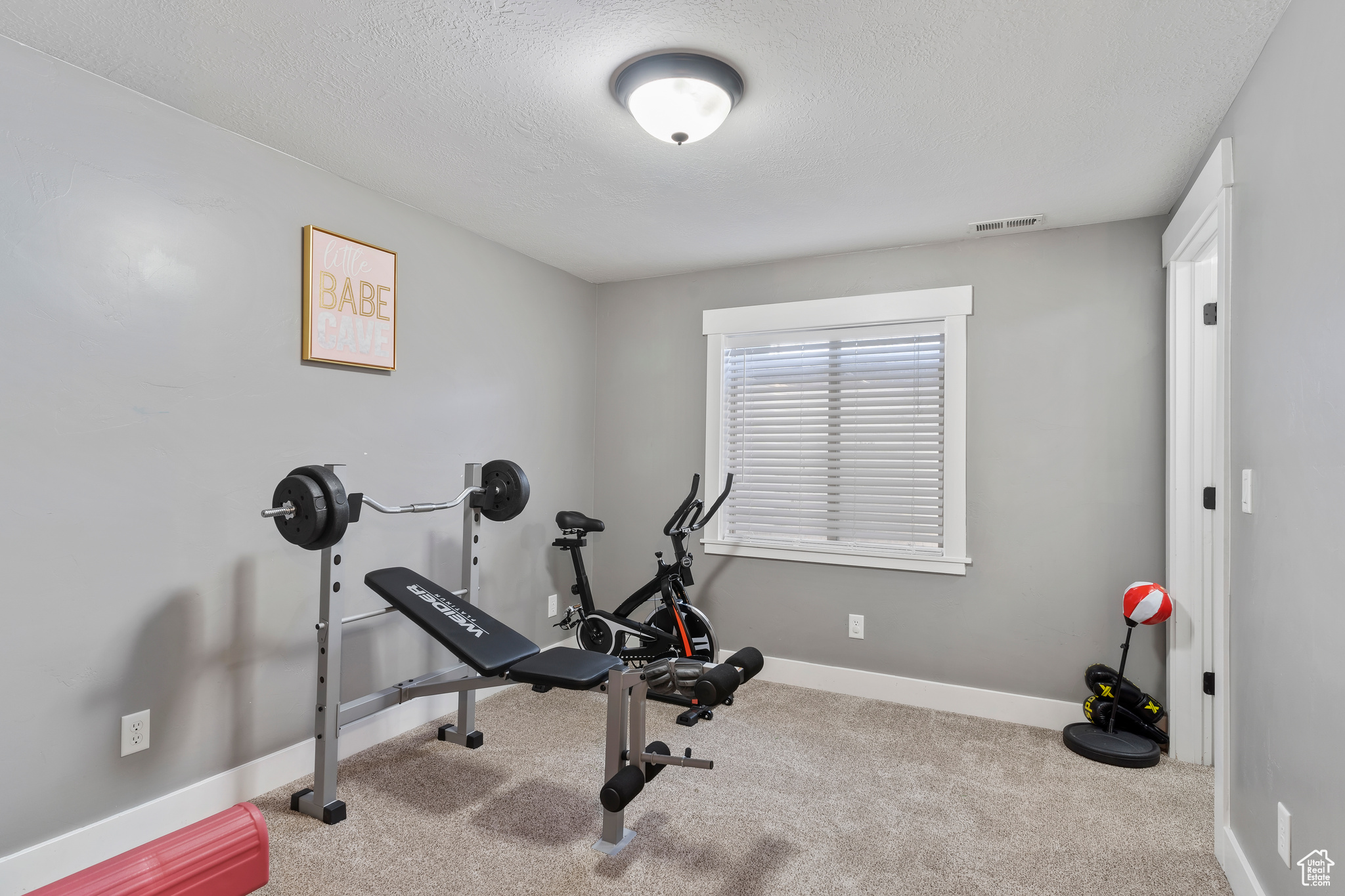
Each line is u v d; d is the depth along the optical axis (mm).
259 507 2338
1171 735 2725
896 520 3385
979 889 1874
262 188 2332
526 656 2205
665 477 3934
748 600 3691
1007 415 3139
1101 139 2230
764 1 1569
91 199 1898
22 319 1769
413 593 2371
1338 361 1304
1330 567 1340
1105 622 2967
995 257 3180
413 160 2445
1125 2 1555
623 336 4059
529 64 1844
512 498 2715
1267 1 1540
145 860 1195
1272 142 1638
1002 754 2740
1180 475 2701
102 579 1939
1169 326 2764
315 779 2223
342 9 1606
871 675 3381
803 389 3607
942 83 1906
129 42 1747
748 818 2236
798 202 2809
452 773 2543
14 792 1767
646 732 2920
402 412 2871
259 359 2330
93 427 1912
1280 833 1577
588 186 2672
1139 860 2016
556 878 1904
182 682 2127
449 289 3092
